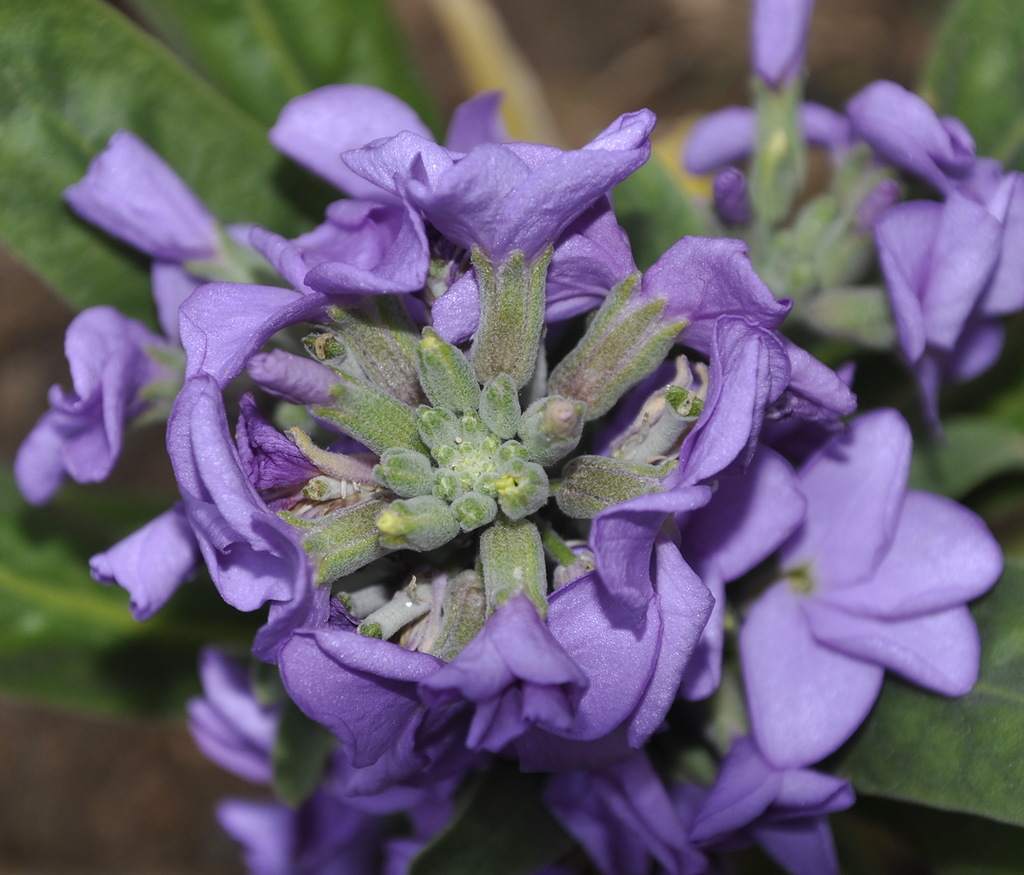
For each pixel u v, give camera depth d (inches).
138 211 9.2
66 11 9.6
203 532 7.9
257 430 8.1
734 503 8.4
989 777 8.7
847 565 8.8
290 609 7.7
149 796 17.6
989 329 9.3
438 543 8.1
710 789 8.8
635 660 7.9
